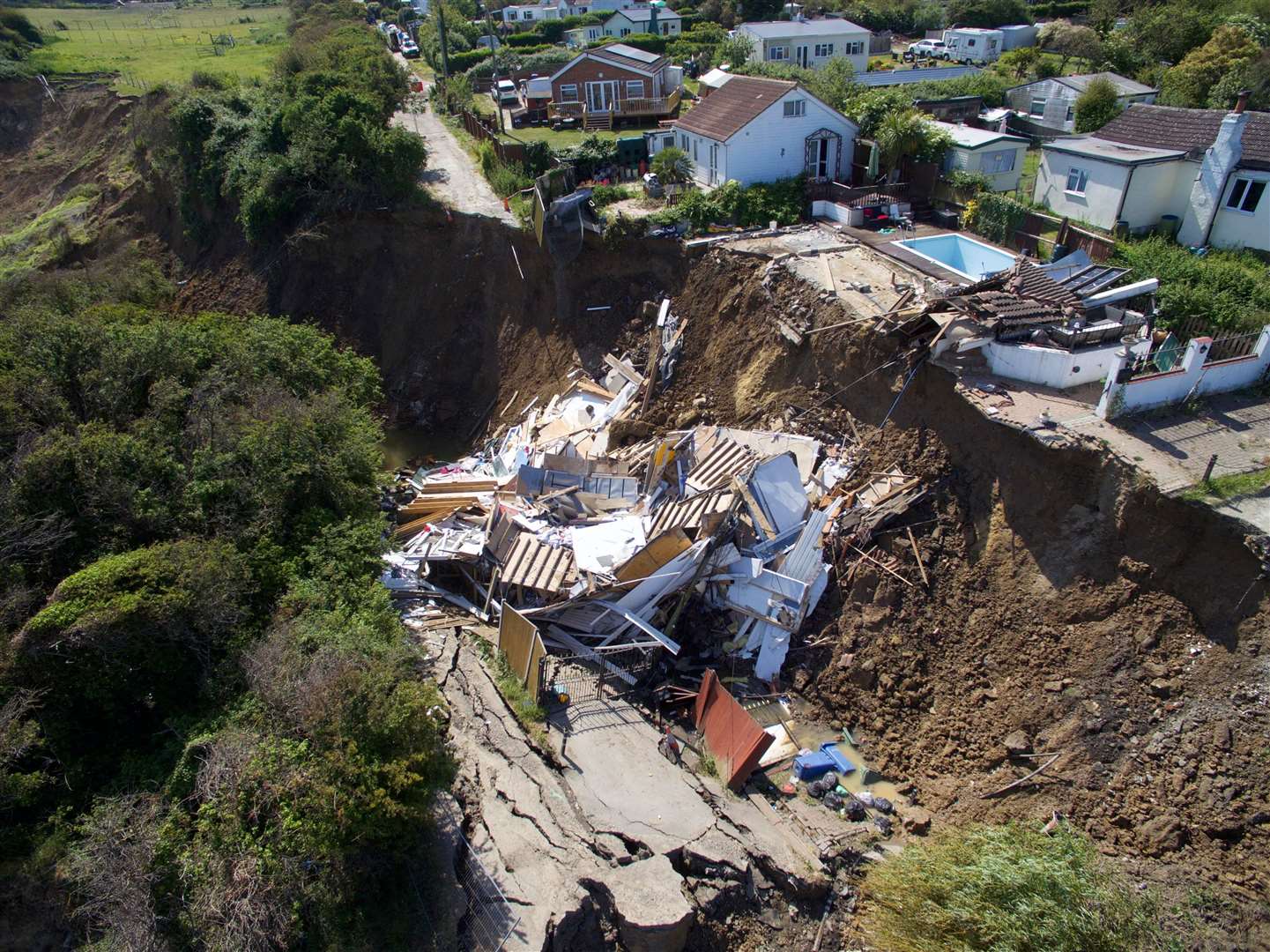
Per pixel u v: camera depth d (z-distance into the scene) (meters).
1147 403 17.11
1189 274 21.69
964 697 16.36
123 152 45.50
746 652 18.53
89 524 17.06
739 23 66.88
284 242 33.75
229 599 15.57
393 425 30.70
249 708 13.90
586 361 28.22
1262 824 12.28
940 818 14.95
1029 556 16.69
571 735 15.92
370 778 11.67
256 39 70.00
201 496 17.89
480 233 31.34
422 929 11.85
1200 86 36.91
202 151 36.25
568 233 28.98
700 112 34.09
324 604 16.25
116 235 39.56
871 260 24.97
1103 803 13.78
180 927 11.84
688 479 21.06
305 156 31.83
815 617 18.66
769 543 19.34
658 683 18.20
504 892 12.28
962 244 26.64
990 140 29.88
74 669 14.41
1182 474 15.17
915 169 30.56
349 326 32.59
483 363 30.86
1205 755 13.19
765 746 14.82
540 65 54.41
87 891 12.30
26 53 60.91
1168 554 14.71
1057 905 10.66
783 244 26.72
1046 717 15.14
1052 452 16.48
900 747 16.38
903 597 17.81
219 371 22.08
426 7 78.00
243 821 12.19
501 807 13.76
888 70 54.47
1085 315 19.97
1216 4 47.62
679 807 14.29
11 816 13.51
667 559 18.52
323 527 18.27
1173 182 26.33
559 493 21.52
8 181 51.25
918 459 19.33
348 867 12.00
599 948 12.18
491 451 27.03
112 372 21.05
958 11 64.06
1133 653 14.70
